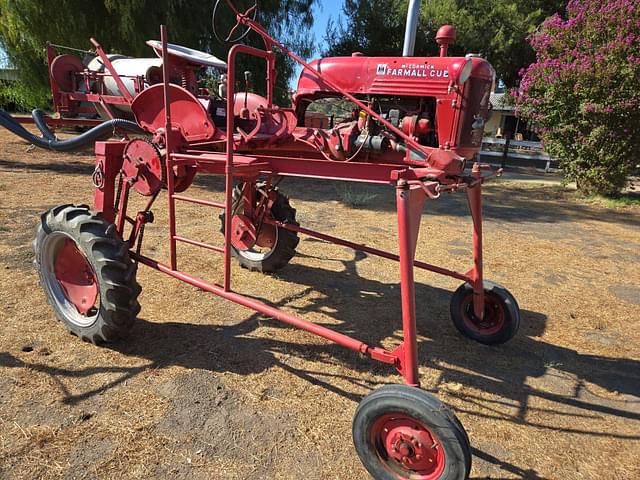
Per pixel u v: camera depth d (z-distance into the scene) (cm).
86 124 752
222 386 284
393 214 754
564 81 945
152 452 228
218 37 307
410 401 209
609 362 348
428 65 325
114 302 294
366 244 583
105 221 307
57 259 335
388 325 381
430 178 272
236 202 450
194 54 684
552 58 991
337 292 439
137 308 309
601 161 989
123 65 788
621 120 943
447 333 376
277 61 1427
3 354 297
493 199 998
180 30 1116
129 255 321
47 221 318
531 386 312
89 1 1077
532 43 1011
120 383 279
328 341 347
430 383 307
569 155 1034
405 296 229
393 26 1714
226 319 368
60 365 291
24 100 1506
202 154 325
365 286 459
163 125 376
